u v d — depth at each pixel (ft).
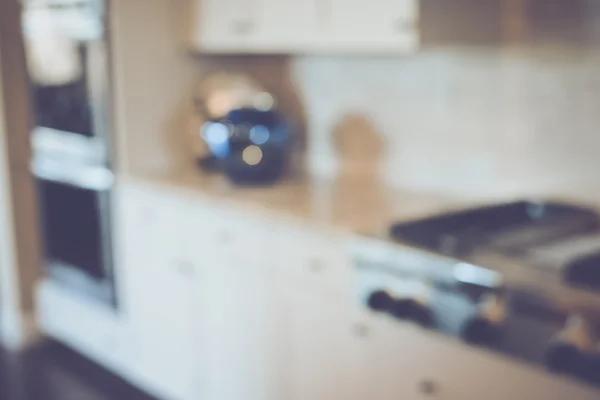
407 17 7.78
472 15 8.21
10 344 13.01
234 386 9.27
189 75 11.06
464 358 6.49
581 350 5.59
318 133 10.71
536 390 5.95
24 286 12.92
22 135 12.62
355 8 8.34
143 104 10.67
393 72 9.62
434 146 9.34
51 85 11.50
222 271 9.18
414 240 7.11
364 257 7.27
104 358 11.75
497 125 8.66
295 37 9.13
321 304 7.90
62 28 11.02
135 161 10.70
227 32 10.11
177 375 10.25
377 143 9.98
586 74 7.81
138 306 10.76
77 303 12.04
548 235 7.27
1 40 12.12
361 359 7.52
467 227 7.58
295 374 8.36
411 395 7.04
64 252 12.07
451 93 9.06
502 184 8.72
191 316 9.78
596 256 6.49
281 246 8.29
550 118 8.19
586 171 7.95
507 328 6.06
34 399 11.04
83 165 11.22
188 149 11.23
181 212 9.69
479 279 6.23
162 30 10.71
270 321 8.59
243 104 10.94
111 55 10.48
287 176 10.54
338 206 8.63
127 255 10.81
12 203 12.62
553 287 5.80
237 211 8.76
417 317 6.80
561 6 7.91
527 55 8.28
